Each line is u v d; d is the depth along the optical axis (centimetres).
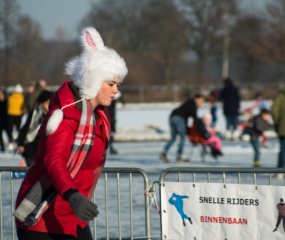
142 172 1462
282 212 1289
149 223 1462
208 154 4884
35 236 1094
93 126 1066
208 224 1363
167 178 3073
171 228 1404
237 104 6338
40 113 2259
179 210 1393
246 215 1326
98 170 1139
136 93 14588
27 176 1095
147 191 1455
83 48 1119
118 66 1093
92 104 1105
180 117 4191
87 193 1124
